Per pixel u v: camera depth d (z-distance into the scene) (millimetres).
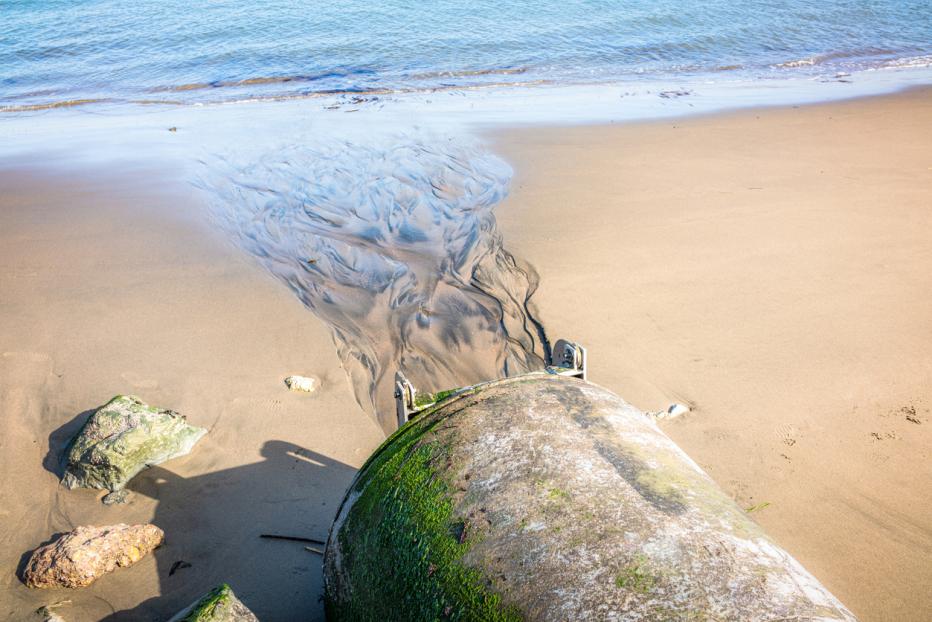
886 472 4305
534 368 5527
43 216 8109
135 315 6109
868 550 3754
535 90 14750
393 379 5387
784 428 4723
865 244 7230
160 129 11875
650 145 10547
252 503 4164
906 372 5266
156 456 4418
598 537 2135
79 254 7184
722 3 22266
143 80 15656
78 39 18484
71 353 5578
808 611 1888
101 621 3391
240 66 16516
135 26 19578
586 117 12266
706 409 4934
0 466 4484
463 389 3209
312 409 5016
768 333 5805
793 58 17625
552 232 7594
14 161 10125
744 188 8773
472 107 13117
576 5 21641
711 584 1952
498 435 2617
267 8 21062
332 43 18062
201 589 3568
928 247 7137
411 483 2613
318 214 8172
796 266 6832
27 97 14594
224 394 5145
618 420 2754
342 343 5801
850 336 5727
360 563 2635
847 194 8523
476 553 2254
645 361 5484
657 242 7352
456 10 20938
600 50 17969
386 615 2436
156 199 8641
